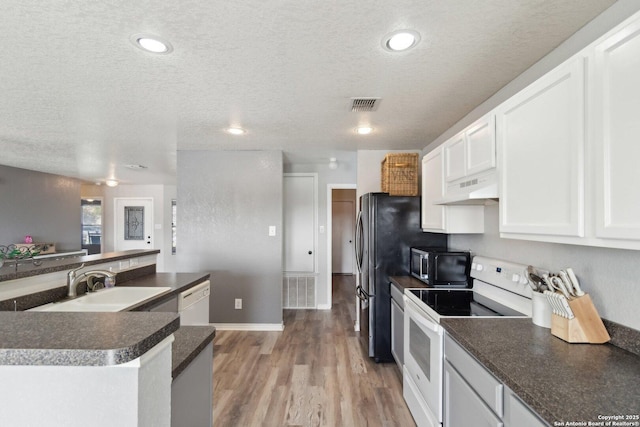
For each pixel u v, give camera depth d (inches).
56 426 27.5
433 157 106.6
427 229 113.3
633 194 36.9
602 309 56.2
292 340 147.3
